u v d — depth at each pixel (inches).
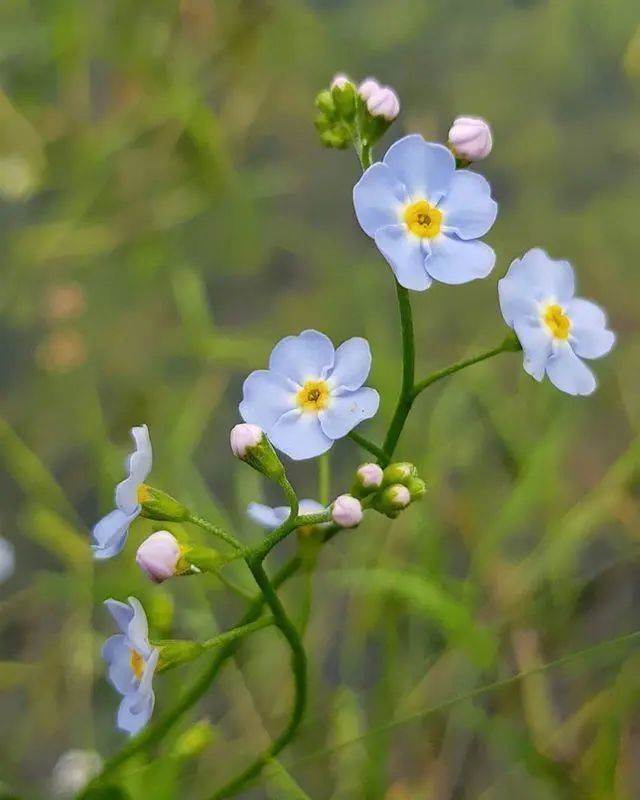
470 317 11.6
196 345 11.3
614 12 13.6
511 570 9.4
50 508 10.2
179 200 12.8
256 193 12.9
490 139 7.4
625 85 13.4
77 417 11.2
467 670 9.1
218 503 10.1
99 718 9.2
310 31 14.0
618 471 9.6
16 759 9.2
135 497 7.2
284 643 9.2
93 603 9.3
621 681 8.8
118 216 12.8
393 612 9.0
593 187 12.6
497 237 12.3
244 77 13.8
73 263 12.5
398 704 9.0
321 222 12.7
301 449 7.2
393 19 14.1
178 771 8.3
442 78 13.7
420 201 7.3
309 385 7.3
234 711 9.1
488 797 8.9
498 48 13.8
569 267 7.5
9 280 12.3
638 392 10.8
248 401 7.3
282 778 8.1
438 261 7.3
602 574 9.4
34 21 13.6
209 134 12.8
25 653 9.5
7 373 11.7
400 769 9.0
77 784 8.8
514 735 8.8
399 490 7.3
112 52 13.7
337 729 8.9
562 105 13.3
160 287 12.3
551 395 10.0
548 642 9.2
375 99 7.4
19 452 10.3
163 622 7.8
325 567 9.5
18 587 9.9
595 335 7.5
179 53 13.9
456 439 10.1
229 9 14.0
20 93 13.5
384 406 10.0
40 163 13.0
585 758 8.8
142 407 11.2
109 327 12.0
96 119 13.4
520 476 9.3
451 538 9.7
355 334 11.7
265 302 12.2
